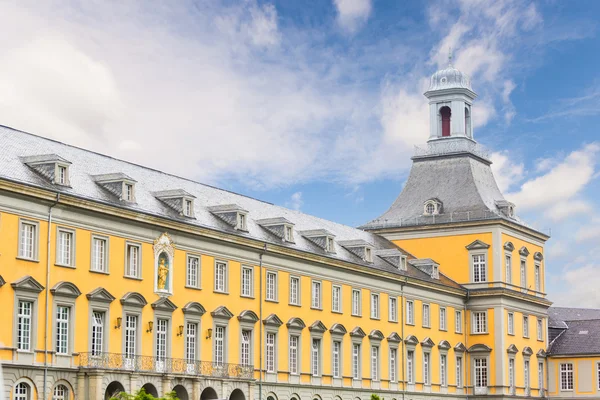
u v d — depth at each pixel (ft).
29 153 220.43
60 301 207.72
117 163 253.44
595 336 408.46
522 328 387.96
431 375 349.41
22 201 200.95
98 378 208.33
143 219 230.27
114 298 221.66
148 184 254.68
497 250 372.38
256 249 269.23
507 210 385.91
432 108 408.46
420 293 348.38
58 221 209.56
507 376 370.94
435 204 384.88
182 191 247.91
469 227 377.71
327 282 301.02
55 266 207.72
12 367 193.98
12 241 198.08
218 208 268.00
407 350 336.70
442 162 399.44
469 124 411.34
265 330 271.28
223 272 259.39
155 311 233.76
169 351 236.84
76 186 220.02
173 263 240.94
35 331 201.05
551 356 406.82
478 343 372.17
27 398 198.39
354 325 310.65
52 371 203.72
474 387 370.73
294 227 310.65
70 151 238.48
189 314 244.22
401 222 388.98
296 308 285.43
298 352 284.82
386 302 329.31
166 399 202.18
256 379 264.11
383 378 321.73
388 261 343.26
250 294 268.00
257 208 301.22
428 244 384.27
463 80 408.26
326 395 294.05
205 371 244.63
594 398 396.57
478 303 374.43
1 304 193.88
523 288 388.78
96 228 219.20
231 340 258.37
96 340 217.77
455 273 378.12
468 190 387.96
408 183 401.90
